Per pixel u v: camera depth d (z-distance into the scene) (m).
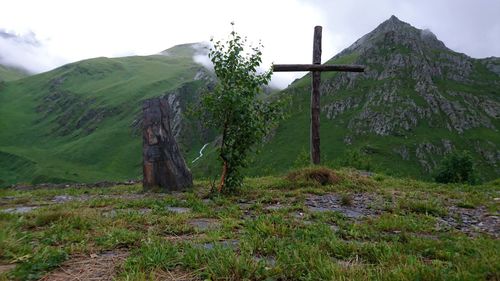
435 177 56.56
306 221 9.88
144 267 5.88
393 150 199.50
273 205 12.62
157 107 18.16
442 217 11.42
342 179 17.39
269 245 6.89
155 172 17.77
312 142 20.61
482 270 5.85
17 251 6.67
